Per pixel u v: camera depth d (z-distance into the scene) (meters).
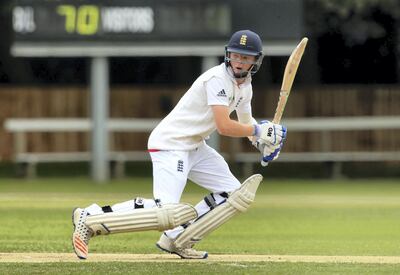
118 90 87.81
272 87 89.06
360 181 73.69
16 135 79.25
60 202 53.12
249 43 26.64
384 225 43.69
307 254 31.89
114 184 67.44
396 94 87.06
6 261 28.14
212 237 38.31
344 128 77.94
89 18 69.75
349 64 91.38
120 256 29.91
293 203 55.09
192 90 27.28
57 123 76.94
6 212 47.62
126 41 70.00
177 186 27.25
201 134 27.47
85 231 26.92
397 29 85.94
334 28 85.75
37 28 69.38
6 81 92.12
